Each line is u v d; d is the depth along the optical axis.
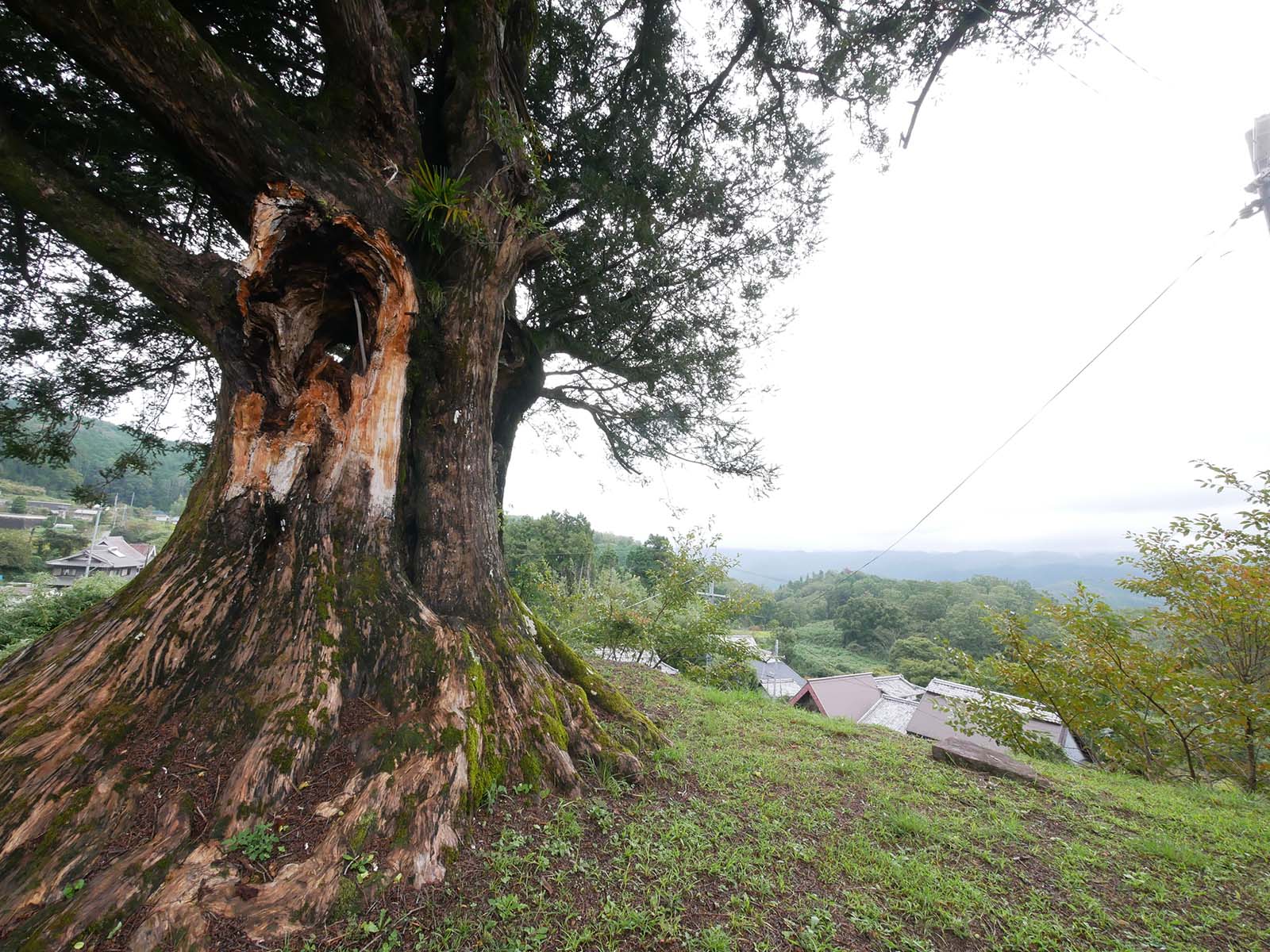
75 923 1.73
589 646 9.71
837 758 4.59
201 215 4.56
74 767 2.17
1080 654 6.97
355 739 2.65
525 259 4.10
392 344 3.27
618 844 2.68
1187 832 3.73
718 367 6.89
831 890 2.53
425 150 4.21
